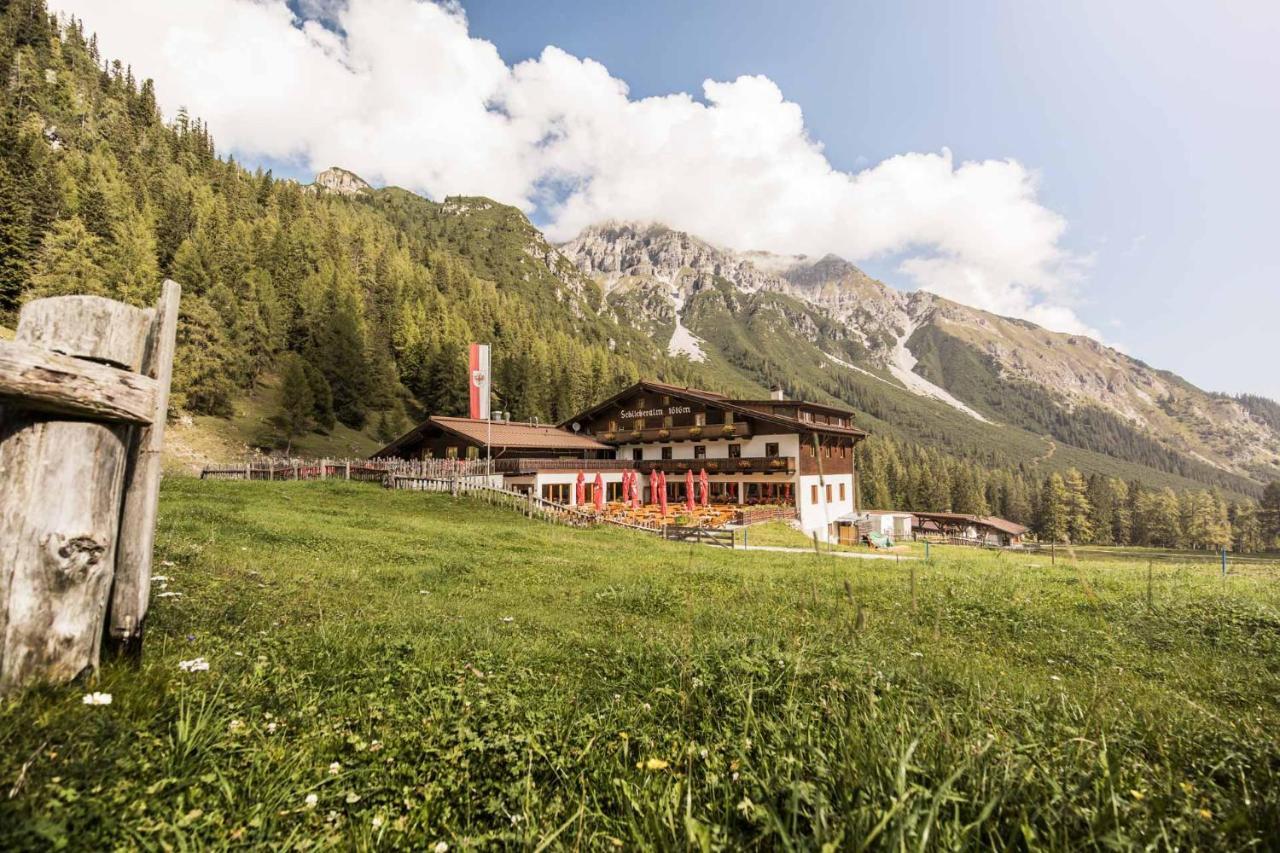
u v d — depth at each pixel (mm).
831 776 2746
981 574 17312
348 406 88500
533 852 2447
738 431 45812
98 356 3631
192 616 6309
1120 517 123062
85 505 3541
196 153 165500
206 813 2605
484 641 6801
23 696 3160
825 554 24938
